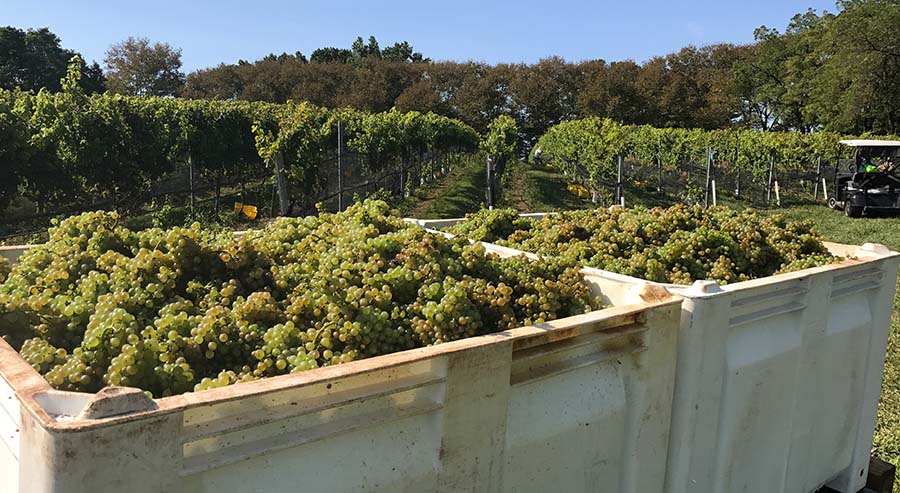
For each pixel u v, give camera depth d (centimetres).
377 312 232
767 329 298
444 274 275
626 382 247
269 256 292
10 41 5462
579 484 235
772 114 5803
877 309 364
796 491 330
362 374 166
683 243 390
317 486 164
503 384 200
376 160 2111
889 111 3962
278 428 161
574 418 227
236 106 2005
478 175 3259
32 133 1125
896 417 555
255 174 1702
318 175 1697
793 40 5381
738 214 487
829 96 4175
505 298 259
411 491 182
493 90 6875
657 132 3403
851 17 3906
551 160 3800
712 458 279
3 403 167
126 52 6800
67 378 184
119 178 1287
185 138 1489
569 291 294
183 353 206
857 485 378
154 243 270
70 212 1210
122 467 131
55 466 125
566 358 227
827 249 441
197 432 144
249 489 154
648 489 263
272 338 215
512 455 210
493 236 463
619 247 409
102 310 211
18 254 310
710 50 6844
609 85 6275
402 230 308
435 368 186
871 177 2061
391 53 10631
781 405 309
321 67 7425
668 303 255
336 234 320
